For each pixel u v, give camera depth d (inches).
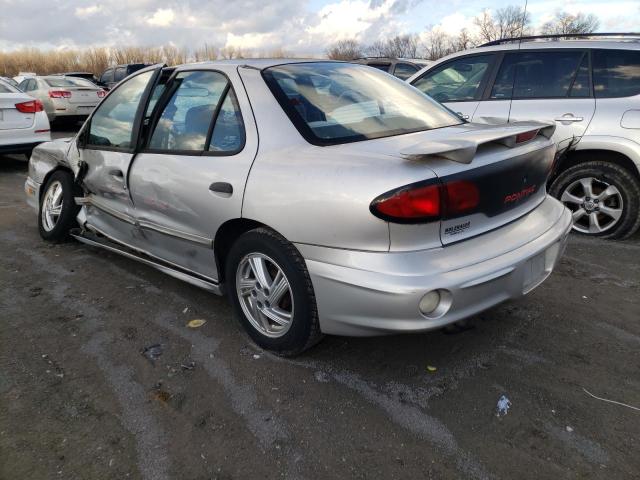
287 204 100.3
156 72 141.2
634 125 175.6
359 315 95.8
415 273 89.8
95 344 123.2
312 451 88.7
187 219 124.3
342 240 94.5
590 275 157.8
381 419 96.1
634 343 120.3
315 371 111.0
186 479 83.4
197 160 120.4
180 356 117.6
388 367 112.1
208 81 126.1
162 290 152.1
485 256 96.7
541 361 113.5
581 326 127.9
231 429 94.2
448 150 89.0
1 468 85.3
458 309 93.2
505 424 94.3
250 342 122.9
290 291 107.0
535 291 147.2
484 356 115.6
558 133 186.7
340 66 135.7
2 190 288.8
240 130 114.8
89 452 89.0
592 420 95.0
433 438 91.2
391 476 83.3
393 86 136.3
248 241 110.8
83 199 169.8
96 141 158.9
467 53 213.0
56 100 544.4
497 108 199.2
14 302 145.6
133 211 143.6
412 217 88.7
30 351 120.3
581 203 190.1
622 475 82.9
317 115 112.3
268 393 104.0
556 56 193.2
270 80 116.9
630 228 182.9
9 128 326.3
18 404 101.2
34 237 201.8
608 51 185.8
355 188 91.9
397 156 95.0
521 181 105.8
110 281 159.0
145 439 92.0
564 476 82.8
